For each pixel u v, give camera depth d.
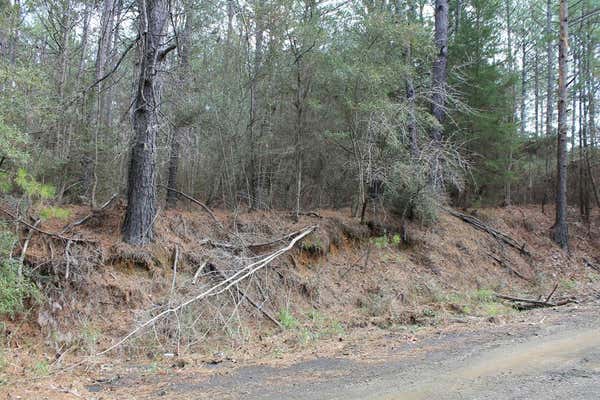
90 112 11.88
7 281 7.12
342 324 9.90
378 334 8.96
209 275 9.93
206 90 12.30
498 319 9.95
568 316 10.04
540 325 9.05
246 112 13.20
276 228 11.98
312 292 10.94
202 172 13.88
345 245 12.93
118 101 15.34
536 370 5.83
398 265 13.11
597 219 20.08
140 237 9.65
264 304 10.01
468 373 5.83
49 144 10.71
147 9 9.56
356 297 11.38
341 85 12.32
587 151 21.17
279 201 14.20
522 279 14.94
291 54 12.34
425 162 12.67
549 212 20.38
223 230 11.28
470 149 16.38
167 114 10.95
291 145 13.08
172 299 8.90
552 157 22.81
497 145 17.00
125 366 7.11
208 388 5.73
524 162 21.58
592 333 8.06
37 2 12.24
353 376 5.97
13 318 7.48
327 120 13.01
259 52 12.61
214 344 8.34
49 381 6.08
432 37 15.38
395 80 12.57
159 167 12.84
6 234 7.58
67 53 13.06
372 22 12.05
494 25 19.33
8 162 8.42
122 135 10.15
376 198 14.05
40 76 8.30
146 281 9.15
